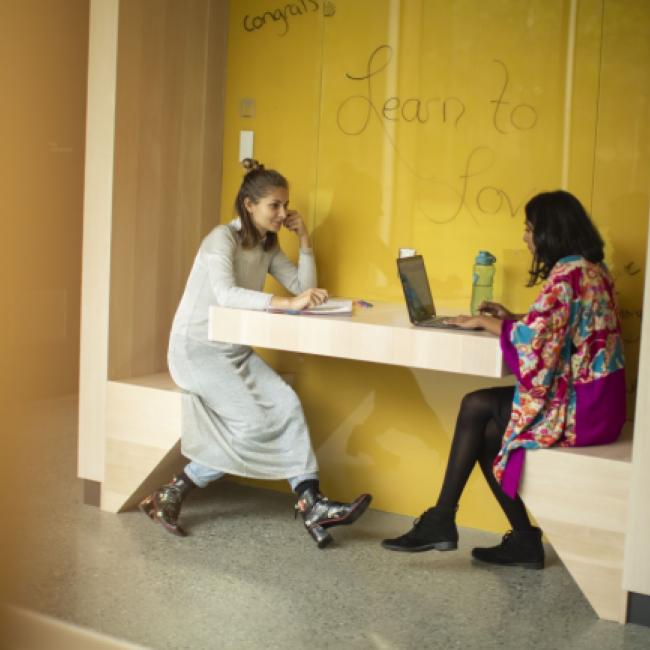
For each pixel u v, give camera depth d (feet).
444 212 10.80
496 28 10.29
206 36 11.80
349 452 11.54
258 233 10.66
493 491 9.52
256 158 12.03
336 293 11.58
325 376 11.60
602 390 8.55
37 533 9.94
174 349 10.56
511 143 10.32
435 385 10.92
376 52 11.05
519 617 8.26
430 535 9.32
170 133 11.44
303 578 9.02
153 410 10.64
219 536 10.26
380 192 11.18
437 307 10.89
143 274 11.37
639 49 9.56
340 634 7.69
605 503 8.20
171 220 11.69
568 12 9.88
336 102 11.37
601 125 9.81
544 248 8.80
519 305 10.46
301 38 11.55
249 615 8.02
